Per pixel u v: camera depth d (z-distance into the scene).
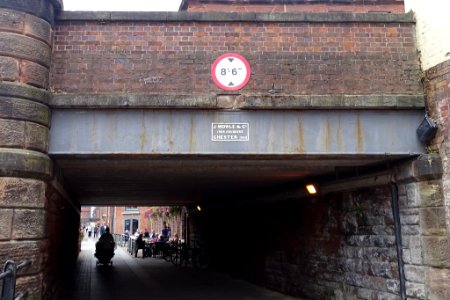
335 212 10.36
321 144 7.42
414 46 7.88
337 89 7.59
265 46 7.62
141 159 7.49
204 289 14.32
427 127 7.30
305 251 11.73
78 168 9.03
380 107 7.48
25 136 6.55
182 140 7.22
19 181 6.43
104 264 22.22
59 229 10.06
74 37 7.39
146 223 52.03
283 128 7.41
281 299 12.12
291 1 16.16
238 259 17.11
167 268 21.45
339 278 10.10
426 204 7.39
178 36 7.53
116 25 7.48
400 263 7.96
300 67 7.61
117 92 7.27
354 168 9.35
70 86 7.22
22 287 6.25
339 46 7.74
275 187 13.40
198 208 22.77
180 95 7.23
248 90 7.46
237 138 7.30
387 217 8.49
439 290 7.09
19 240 6.33
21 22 6.77
